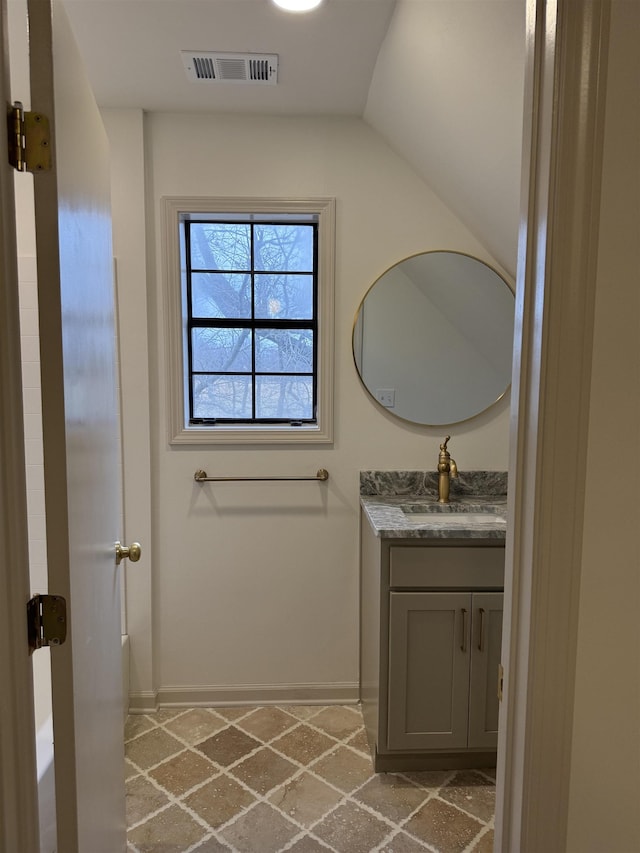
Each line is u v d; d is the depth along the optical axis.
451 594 1.87
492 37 1.35
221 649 2.38
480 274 2.28
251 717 2.30
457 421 2.33
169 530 2.32
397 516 2.01
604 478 0.78
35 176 0.82
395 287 2.28
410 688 1.91
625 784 0.82
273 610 2.38
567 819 0.82
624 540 0.79
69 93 0.95
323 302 2.27
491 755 1.98
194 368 2.42
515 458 0.84
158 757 2.04
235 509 2.34
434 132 1.87
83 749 0.98
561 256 0.75
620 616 0.80
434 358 2.31
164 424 2.29
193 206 2.21
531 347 0.79
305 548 2.36
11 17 1.38
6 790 0.77
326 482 2.34
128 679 2.31
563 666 0.80
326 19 1.59
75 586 0.93
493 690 1.91
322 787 1.88
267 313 2.42
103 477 1.23
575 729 0.81
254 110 2.16
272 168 2.22
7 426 0.75
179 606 2.35
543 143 0.76
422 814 1.76
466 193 2.02
